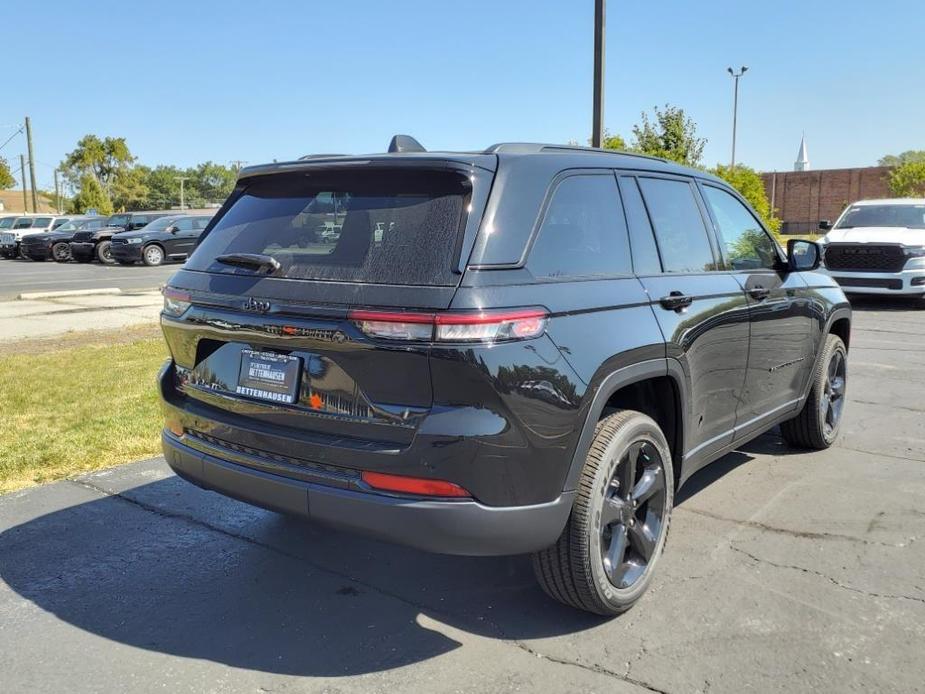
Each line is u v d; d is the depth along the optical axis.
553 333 2.88
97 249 28.86
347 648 3.14
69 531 4.30
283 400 3.03
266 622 3.35
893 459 5.42
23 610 3.46
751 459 5.46
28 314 13.66
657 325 3.41
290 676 2.95
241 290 3.12
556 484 2.93
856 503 4.59
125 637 3.23
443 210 2.86
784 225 57.69
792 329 4.86
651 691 2.83
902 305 14.33
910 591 3.52
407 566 3.89
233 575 3.79
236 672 2.98
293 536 4.25
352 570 3.85
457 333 2.63
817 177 56.06
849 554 3.91
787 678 2.89
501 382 2.70
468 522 2.75
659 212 3.83
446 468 2.71
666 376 3.52
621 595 3.28
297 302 2.91
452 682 2.90
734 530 4.22
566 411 2.90
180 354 3.51
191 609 3.46
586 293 3.10
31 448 5.58
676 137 18.06
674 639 3.17
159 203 129.00
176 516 4.52
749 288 4.30
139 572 3.83
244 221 3.42
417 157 2.97
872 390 7.52
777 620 3.30
